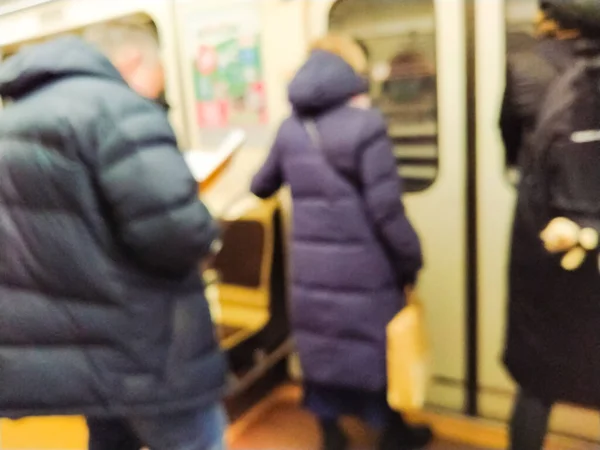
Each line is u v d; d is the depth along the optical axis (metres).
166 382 1.27
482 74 2.11
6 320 1.26
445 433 2.36
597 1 1.38
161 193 1.16
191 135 2.72
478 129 2.16
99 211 1.20
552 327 1.50
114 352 1.25
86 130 1.16
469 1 2.07
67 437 2.45
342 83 1.78
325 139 1.80
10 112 1.24
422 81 2.24
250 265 2.52
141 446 1.63
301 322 1.98
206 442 1.38
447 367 2.45
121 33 1.53
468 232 2.27
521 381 1.58
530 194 1.48
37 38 2.92
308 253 1.90
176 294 1.28
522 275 1.53
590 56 1.41
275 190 2.05
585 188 1.40
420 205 2.34
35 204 1.21
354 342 1.91
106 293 1.22
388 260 1.87
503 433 2.30
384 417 2.03
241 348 2.35
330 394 2.08
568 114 1.40
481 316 2.32
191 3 2.56
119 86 1.24
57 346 1.26
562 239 1.42
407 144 2.32
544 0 1.46
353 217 1.81
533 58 1.51
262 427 2.51
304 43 2.38
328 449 2.17
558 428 2.24
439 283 2.38
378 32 2.27
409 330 1.87
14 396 1.28
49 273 1.23
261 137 2.54
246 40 2.48
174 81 2.68
